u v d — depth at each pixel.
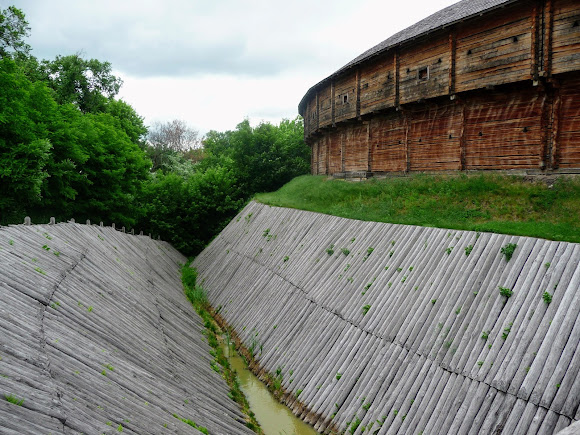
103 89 50.94
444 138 19.72
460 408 8.91
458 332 10.02
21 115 21.20
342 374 12.34
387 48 20.70
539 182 15.02
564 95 14.96
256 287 20.64
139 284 16.95
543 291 9.02
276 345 15.88
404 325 11.48
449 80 18.17
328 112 29.09
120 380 8.29
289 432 12.30
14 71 22.31
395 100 21.36
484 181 16.39
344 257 15.98
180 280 27.86
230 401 12.85
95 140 29.64
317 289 16.06
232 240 29.03
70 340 8.23
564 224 11.92
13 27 37.03
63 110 28.80
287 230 22.16
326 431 11.56
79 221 30.00
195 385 11.90
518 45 15.49
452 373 9.55
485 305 9.90
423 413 9.56
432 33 18.73
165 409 8.72
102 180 29.61
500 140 17.20
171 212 39.00
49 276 10.05
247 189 42.53
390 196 19.38
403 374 10.66
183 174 58.81
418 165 21.31
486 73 16.69
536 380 8.05
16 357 6.38
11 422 4.87
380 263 14.00
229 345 18.39
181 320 17.58
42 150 20.52
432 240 12.66
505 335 9.09
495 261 10.41
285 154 43.53
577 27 13.80
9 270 8.88
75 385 6.89
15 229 11.35
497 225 12.14
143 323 13.01
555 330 8.33
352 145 27.52
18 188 20.00
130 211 33.25
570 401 7.39
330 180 28.06
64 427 5.58
